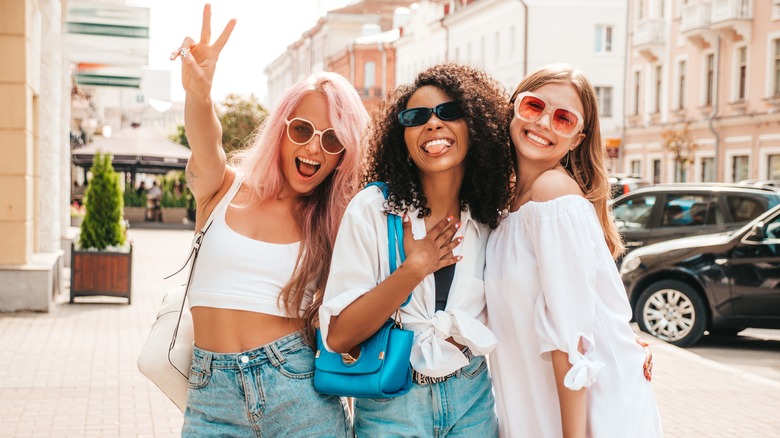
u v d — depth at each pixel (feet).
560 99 9.03
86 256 36.24
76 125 129.08
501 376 9.13
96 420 18.51
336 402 9.08
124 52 39.47
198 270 9.09
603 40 152.25
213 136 8.86
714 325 30.07
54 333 28.96
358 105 9.43
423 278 8.38
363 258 8.55
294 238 9.17
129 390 21.22
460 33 185.47
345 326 8.32
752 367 27.40
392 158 8.99
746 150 108.68
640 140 136.56
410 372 8.59
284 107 9.23
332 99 9.20
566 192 8.63
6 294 32.76
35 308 33.12
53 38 38.68
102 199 37.04
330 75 9.43
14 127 32.40
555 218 8.49
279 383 8.73
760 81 105.91
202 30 8.79
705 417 20.33
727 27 109.91
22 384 21.62
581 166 9.42
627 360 8.80
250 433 8.87
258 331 8.83
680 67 125.29
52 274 34.45
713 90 115.14
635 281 31.81
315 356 8.95
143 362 9.20
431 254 8.36
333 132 9.18
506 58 160.35
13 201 32.91
